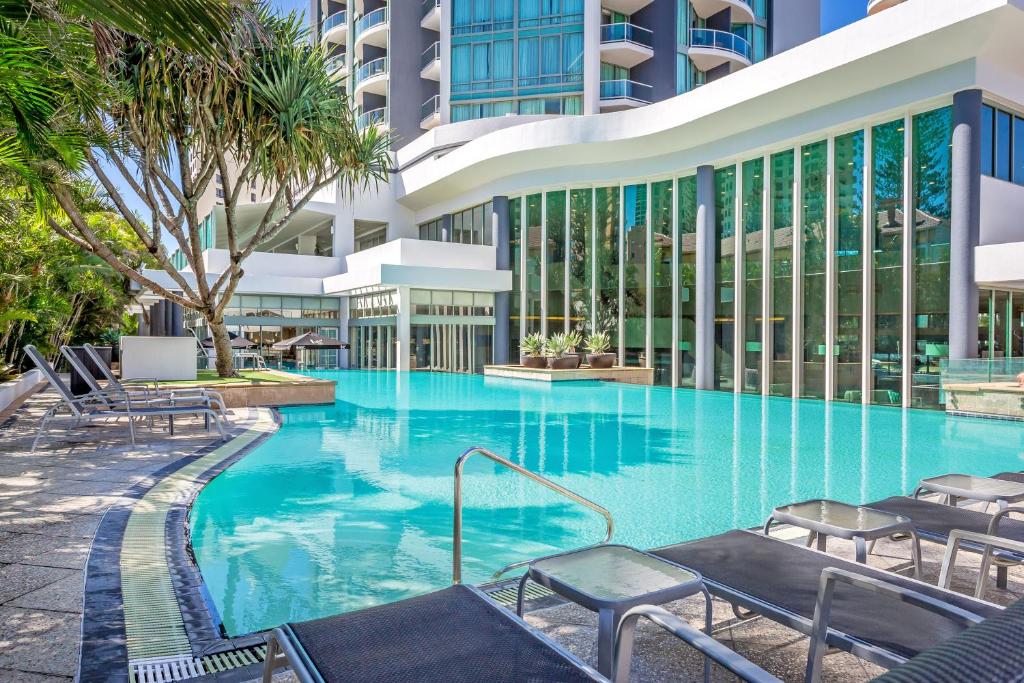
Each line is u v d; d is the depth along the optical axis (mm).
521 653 1832
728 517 5422
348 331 28953
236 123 10945
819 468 7535
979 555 3832
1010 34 13273
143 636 2762
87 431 8898
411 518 5289
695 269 20672
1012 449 8969
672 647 2721
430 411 12930
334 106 11930
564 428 10719
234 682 2363
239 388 12523
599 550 2789
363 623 2041
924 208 14758
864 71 15062
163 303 15773
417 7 33344
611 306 23141
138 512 4801
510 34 28047
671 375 21266
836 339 16547
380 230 33406
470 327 26078
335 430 10164
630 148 21594
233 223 12484
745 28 30391
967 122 13797
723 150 19406
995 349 14750
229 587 3795
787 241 17812
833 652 2676
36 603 3104
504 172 25312
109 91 7617
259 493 6055
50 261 15062
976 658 746
